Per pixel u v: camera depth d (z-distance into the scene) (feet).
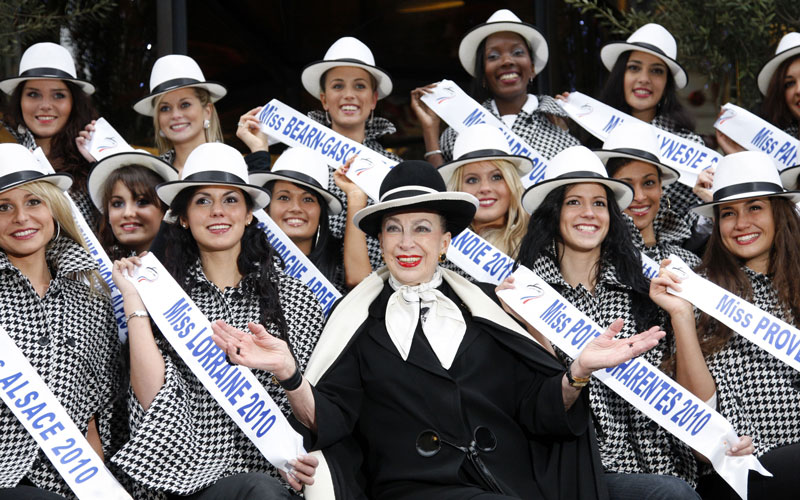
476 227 17.12
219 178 14.02
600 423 14.14
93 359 13.76
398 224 13.03
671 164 18.39
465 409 12.69
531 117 19.54
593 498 12.70
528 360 13.03
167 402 13.12
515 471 12.72
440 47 27.86
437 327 13.06
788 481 13.53
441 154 19.67
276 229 16.47
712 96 22.90
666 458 14.20
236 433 13.57
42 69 17.89
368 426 12.87
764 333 14.02
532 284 14.21
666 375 13.91
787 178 17.12
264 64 27.22
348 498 12.42
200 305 14.01
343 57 18.63
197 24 24.29
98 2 22.12
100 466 12.89
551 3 24.61
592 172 14.65
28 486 12.66
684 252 16.85
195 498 12.85
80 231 15.24
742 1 21.17
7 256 13.73
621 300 14.53
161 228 14.57
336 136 18.33
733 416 14.01
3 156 13.69
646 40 19.15
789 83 18.72
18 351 13.12
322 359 12.92
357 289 13.42
